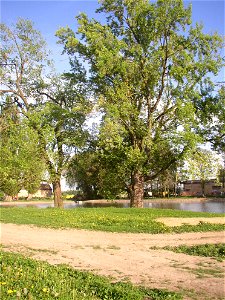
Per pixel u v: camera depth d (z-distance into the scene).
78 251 12.36
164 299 7.32
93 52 29.42
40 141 32.28
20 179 33.88
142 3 28.77
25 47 33.16
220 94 30.30
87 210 26.80
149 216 22.45
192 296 7.64
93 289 7.66
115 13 30.48
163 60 29.83
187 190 91.94
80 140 32.06
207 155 29.34
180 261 11.03
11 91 34.00
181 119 27.81
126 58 29.69
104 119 28.56
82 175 37.19
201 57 29.80
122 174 31.23
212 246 12.93
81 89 32.41
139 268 10.12
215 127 30.86
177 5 28.52
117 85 28.94
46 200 71.06
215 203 54.41
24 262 9.59
